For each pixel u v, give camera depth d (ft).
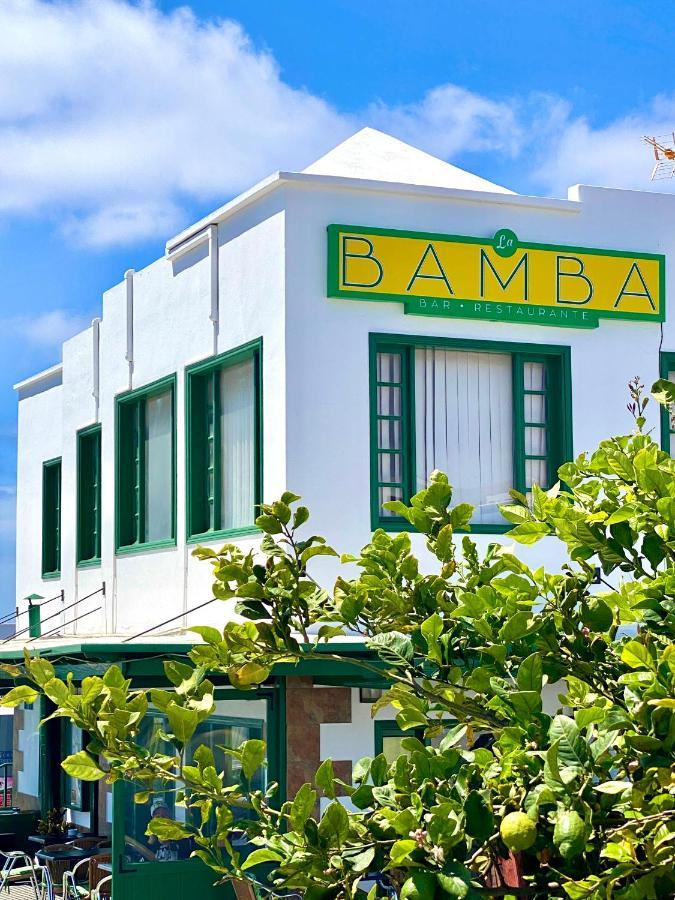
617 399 69.51
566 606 23.67
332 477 63.46
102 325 87.25
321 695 62.28
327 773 21.24
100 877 70.33
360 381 64.39
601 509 23.88
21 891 79.30
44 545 101.55
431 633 23.45
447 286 65.77
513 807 20.62
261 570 25.34
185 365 73.87
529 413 68.18
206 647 24.81
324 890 20.12
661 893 19.40
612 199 70.03
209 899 60.90
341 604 25.41
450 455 66.13
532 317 67.41
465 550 26.94
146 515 80.48
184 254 74.49
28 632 101.96
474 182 73.36
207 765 22.93
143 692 23.16
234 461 69.05
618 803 19.99
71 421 92.73
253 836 23.62
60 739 92.02
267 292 65.10
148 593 77.87
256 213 66.39
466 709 23.62
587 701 22.06
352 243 64.13
